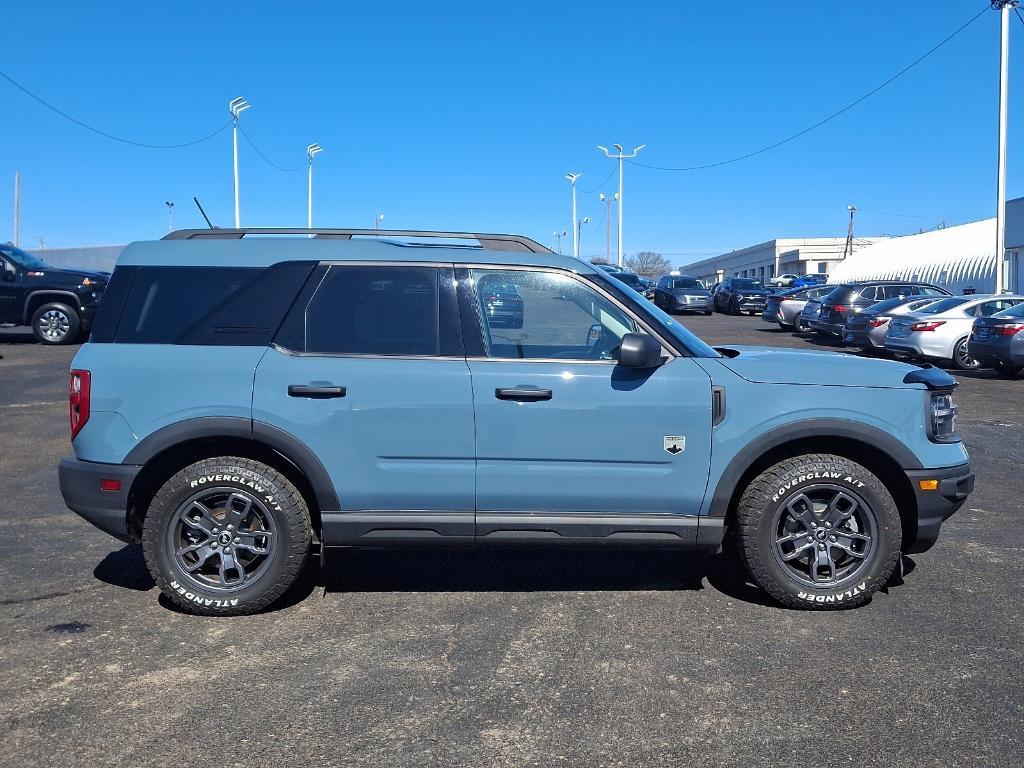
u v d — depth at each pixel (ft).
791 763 10.98
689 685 13.04
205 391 15.25
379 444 15.28
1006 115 83.25
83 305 65.36
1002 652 14.19
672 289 125.59
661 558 18.97
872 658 13.96
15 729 11.73
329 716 12.10
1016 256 117.50
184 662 13.76
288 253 15.96
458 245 16.55
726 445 15.44
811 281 165.99
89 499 15.43
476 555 19.15
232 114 114.93
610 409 15.30
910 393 15.80
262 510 15.38
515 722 11.96
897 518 15.67
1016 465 28.53
